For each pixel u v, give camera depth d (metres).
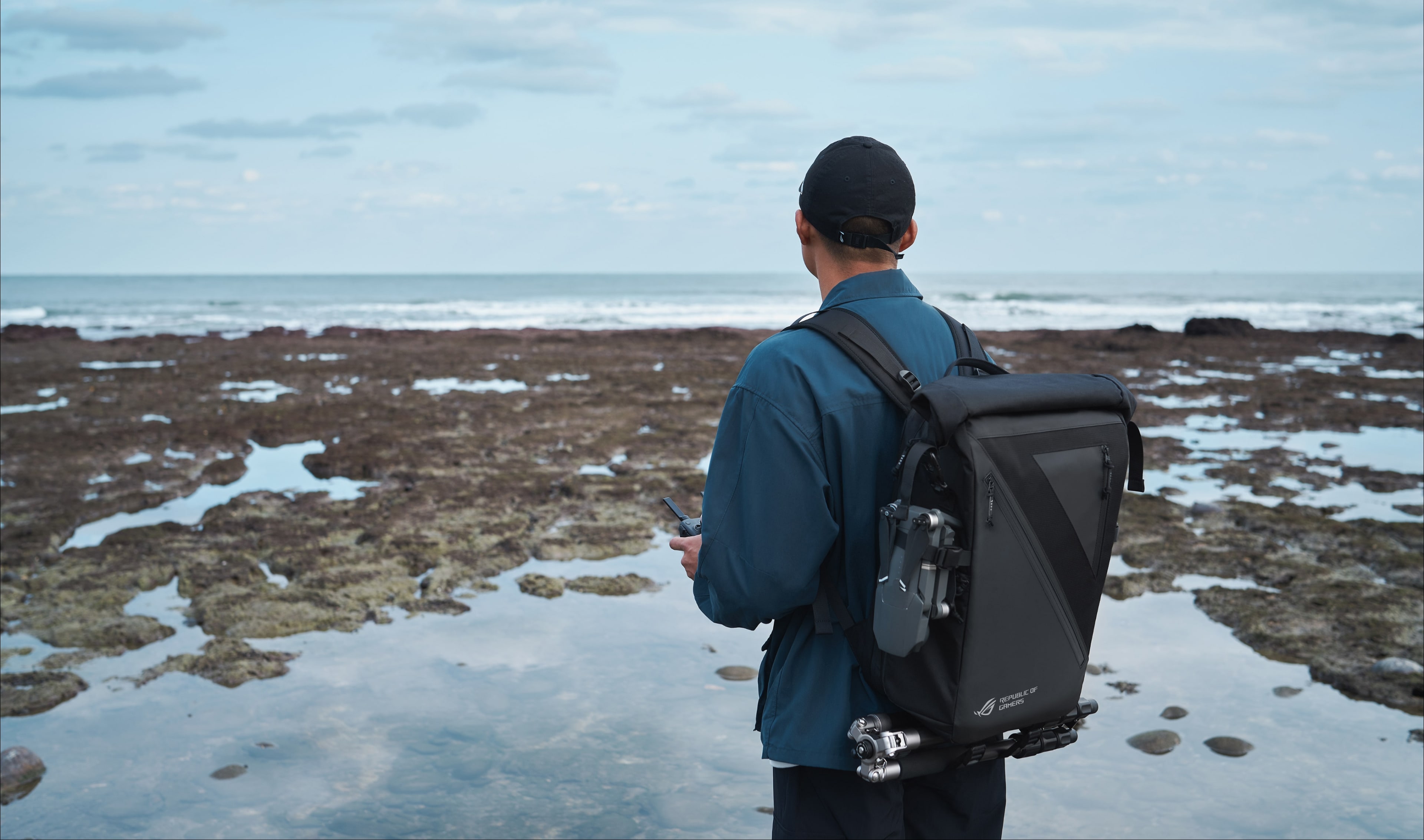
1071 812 3.34
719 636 5.21
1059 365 21.11
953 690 1.52
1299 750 3.81
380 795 3.47
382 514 7.82
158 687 4.51
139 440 11.09
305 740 3.92
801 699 1.70
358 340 28.53
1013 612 1.53
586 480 9.05
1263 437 11.87
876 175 1.72
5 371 18.95
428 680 4.57
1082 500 1.59
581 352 24.61
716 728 4.04
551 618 5.51
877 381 1.62
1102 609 5.64
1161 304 60.25
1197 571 6.35
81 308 52.44
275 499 8.34
